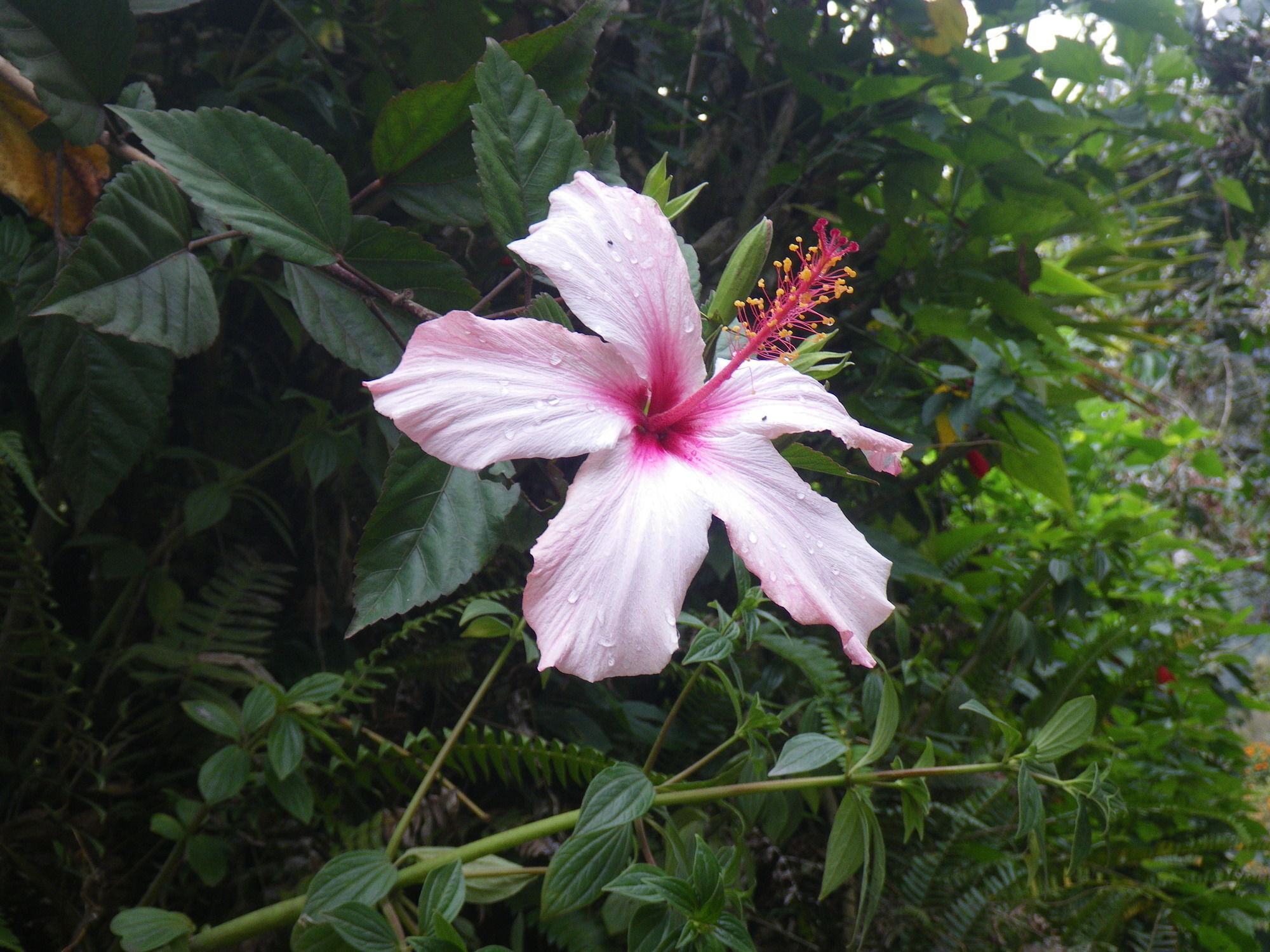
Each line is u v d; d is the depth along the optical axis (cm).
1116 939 62
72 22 32
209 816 41
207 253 43
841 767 48
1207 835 70
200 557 49
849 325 60
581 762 42
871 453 33
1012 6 63
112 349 34
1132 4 63
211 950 34
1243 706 94
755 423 32
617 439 28
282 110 51
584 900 31
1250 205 88
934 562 70
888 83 56
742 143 61
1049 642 68
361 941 31
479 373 27
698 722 52
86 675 46
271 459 46
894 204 61
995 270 66
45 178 37
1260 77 94
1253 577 133
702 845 30
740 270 33
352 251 35
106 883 40
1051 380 74
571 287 30
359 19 52
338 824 43
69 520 46
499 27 53
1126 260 88
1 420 44
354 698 43
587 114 54
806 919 51
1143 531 77
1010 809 56
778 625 39
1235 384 131
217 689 46
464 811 48
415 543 31
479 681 50
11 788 42
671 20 63
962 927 52
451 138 35
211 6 52
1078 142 67
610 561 27
